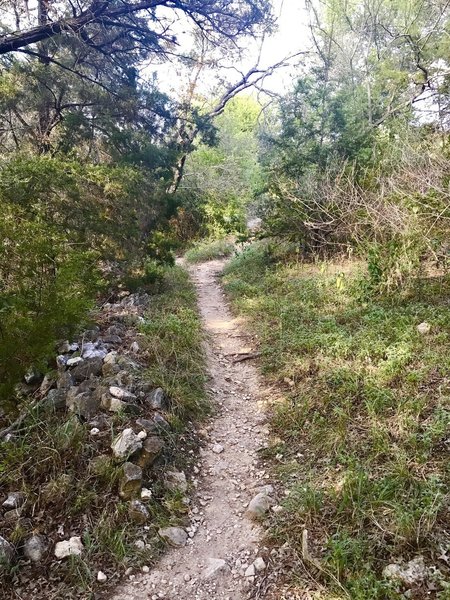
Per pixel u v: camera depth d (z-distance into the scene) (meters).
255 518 3.44
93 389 4.59
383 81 14.34
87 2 9.69
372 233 8.19
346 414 4.20
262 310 7.90
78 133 10.56
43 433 3.99
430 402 4.00
